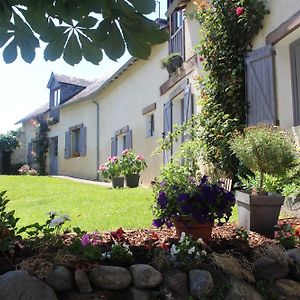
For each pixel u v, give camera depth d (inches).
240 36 273.7
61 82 754.8
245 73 266.5
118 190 353.7
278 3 243.8
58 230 119.5
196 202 126.6
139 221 186.2
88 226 176.1
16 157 906.7
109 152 584.7
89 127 653.9
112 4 80.0
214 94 290.5
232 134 246.4
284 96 241.1
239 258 121.0
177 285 106.3
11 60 91.5
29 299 90.0
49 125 807.1
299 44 239.9
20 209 260.4
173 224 133.0
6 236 107.0
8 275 92.4
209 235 129.3
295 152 156.9
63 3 82.5
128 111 525.7
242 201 150.8
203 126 299.6
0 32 90.5
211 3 297.7
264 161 150.6
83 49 89.5
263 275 119.3
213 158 282.4
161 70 441.1
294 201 179.3
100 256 106.8
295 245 131.1
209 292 107.4
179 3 362.6
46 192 376.8
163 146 360.2
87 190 374.6
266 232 144.6
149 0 80.0
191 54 362.3
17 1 85.0
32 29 89.6
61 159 747.4
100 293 99.7
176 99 400.8
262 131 158.1
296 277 122.0
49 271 97.7
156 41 84.0
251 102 260.7
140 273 104.7
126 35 83.0
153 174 444.1
